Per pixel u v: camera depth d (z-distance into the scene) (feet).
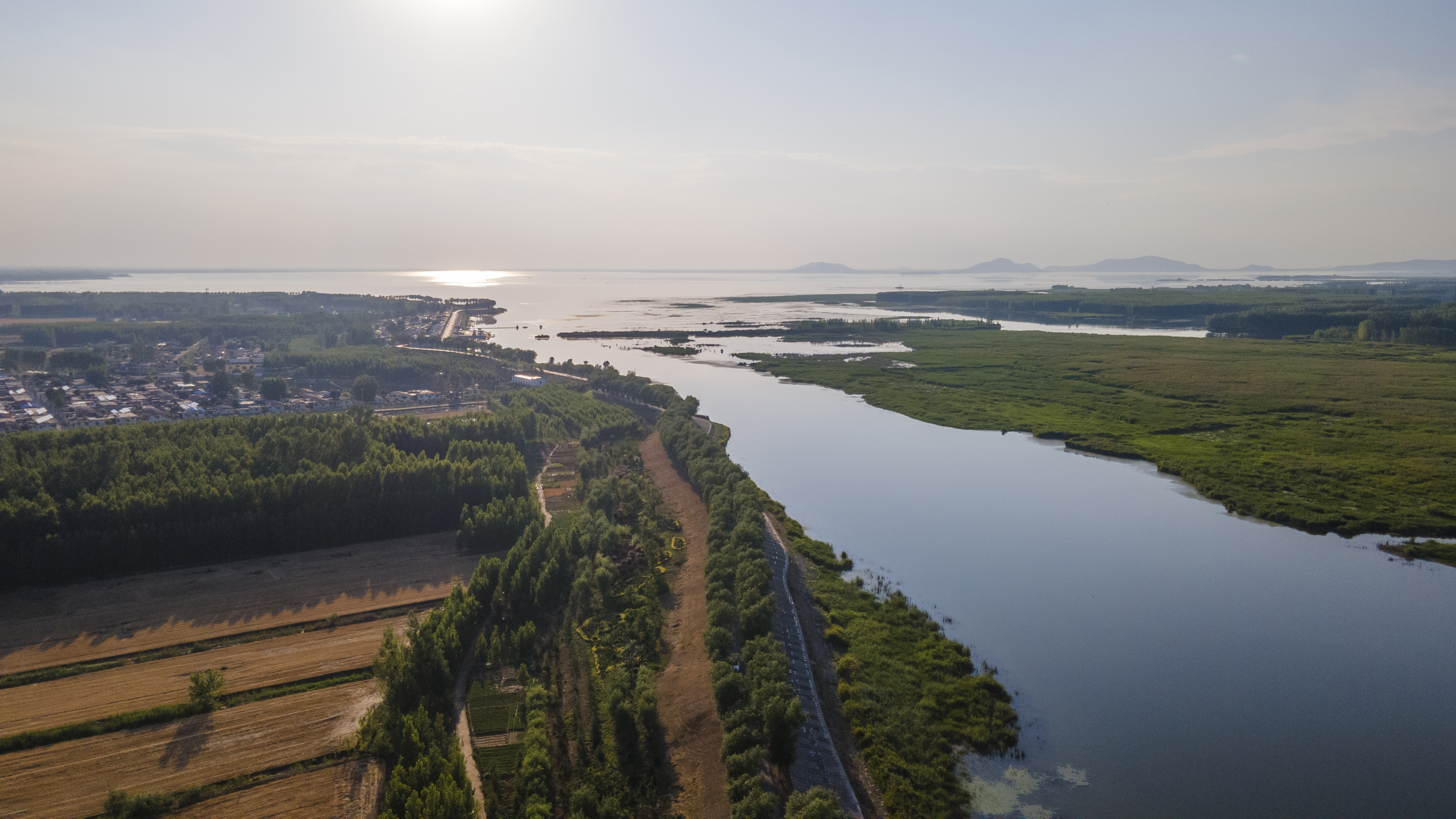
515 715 276.41
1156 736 269.23
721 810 224.94
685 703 277.85
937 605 368.68
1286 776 249.34
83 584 376.68
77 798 233.96
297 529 419.95
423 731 251.19
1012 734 265.34
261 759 251.80
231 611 353.51
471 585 350.23
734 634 308.81
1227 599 378.12
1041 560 425.28
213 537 402.11
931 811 229.66
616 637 330.95
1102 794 239.91
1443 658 323.37
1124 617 357.41
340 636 333.62
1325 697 294.46
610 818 222.07
